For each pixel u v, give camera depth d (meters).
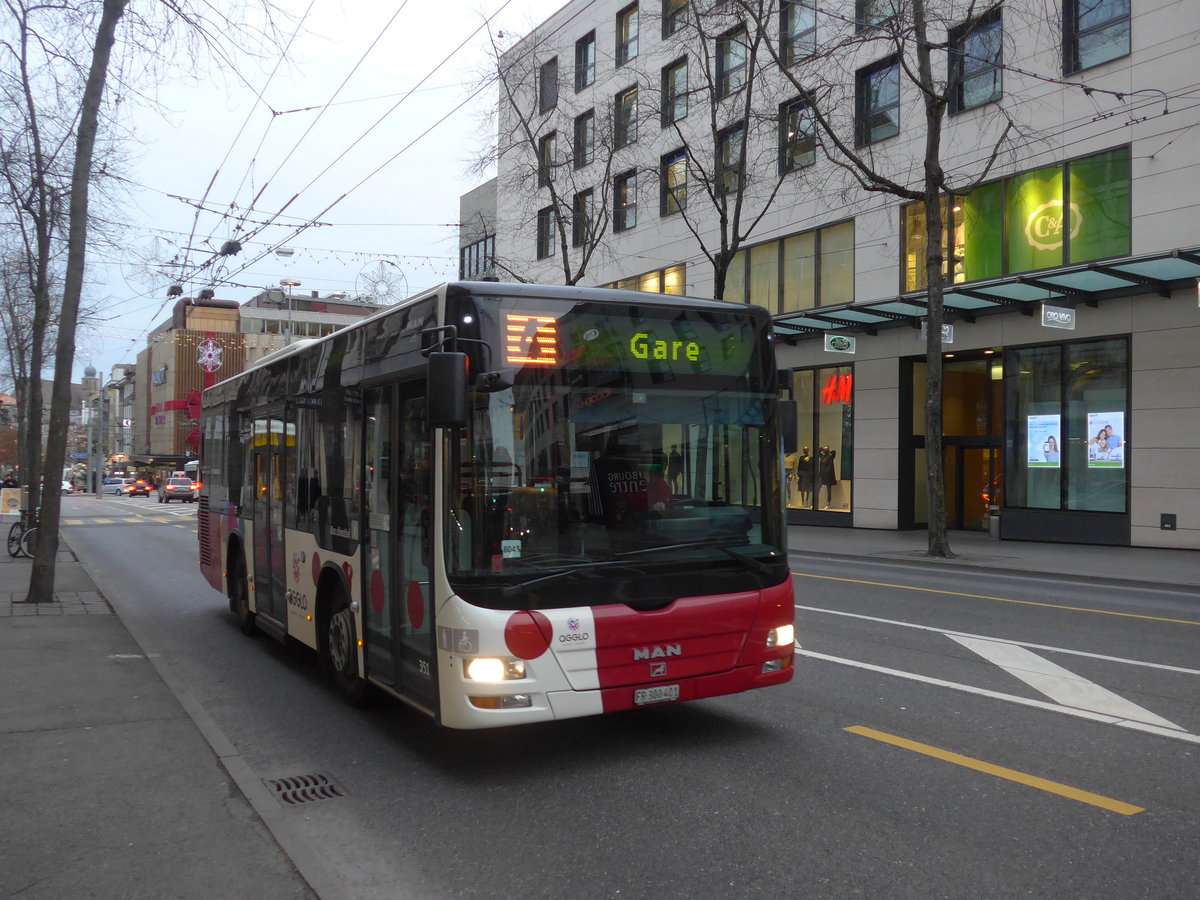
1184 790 5.14
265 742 6.42
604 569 5.54
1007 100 21.73
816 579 15.26
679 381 6.00
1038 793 5.11
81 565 18.05
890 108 24.66
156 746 6.03
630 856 4.37
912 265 24.23
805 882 4.05
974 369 26.05
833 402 27.44
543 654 5.32
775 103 26.86
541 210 38.09
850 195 25.42
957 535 24.53
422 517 5.79
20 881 4.06
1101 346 20.88
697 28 22.98
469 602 5.29
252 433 10.15
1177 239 18.80
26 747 5.99
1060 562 17.55
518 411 5.51
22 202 16.45
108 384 136.88
